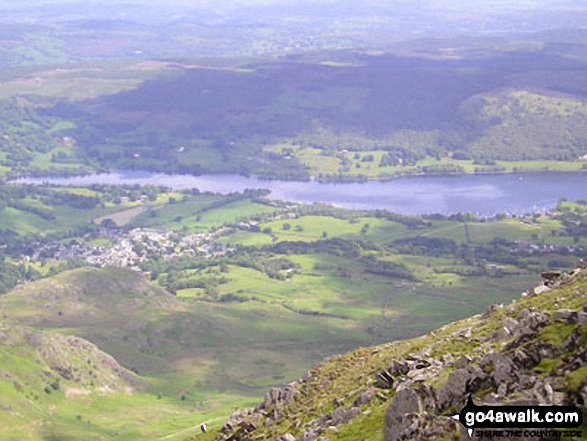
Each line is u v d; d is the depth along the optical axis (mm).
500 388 86625
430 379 105562
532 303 122062
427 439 83688
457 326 142750
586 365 82312
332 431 106562
